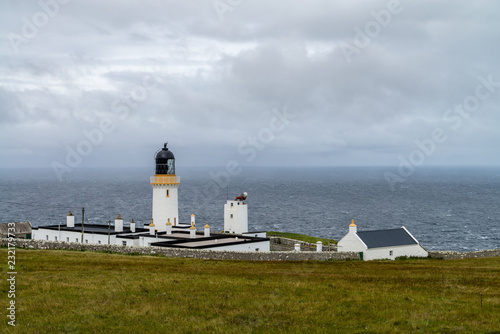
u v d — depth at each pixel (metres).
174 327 25.50
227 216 74.12
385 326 25.67
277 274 41.50
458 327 25.41
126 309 28.48
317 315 27.75
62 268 41.62
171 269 43.06
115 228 72.12
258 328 25.53
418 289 35.09
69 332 24.72
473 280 39.25
